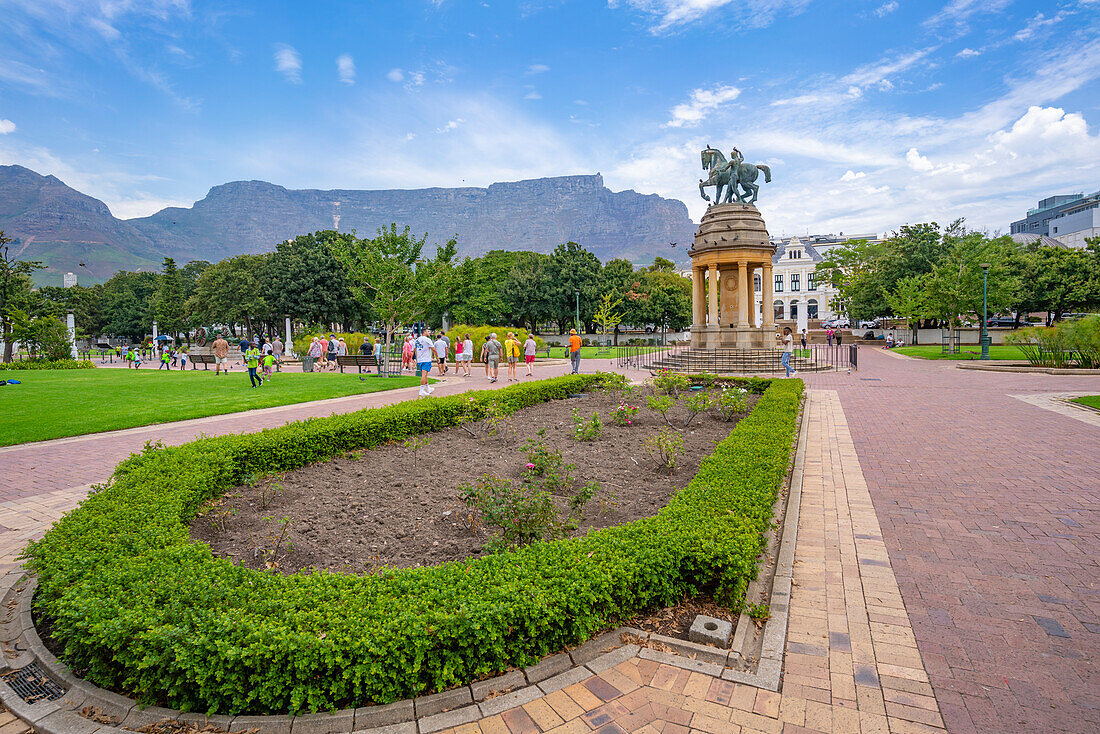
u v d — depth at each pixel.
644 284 62.00
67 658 3.43
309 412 13.30
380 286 29.59
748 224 26.66
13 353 34.03
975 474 7.58
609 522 5.56
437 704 3.13
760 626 3.96
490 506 4.82
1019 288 41.22
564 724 3.00
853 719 3.01
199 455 6.55
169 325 65.62
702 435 9.57
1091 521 5.75
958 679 3.34
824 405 14.21
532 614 3.37
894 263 48.28
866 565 4.91
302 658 3.01
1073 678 3.32
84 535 4.44
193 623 3.22
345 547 4.97
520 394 12.56
